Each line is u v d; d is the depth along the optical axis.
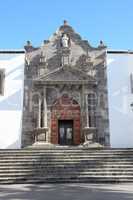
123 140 29.08
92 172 20.23
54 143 30.16
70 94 31.08
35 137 29.50
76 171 20.59
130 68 30.67
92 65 31.34
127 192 14.82
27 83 30.73
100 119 30.00
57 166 21.20
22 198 13.09
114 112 29.81
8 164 21.52
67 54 31.53
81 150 24.77
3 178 19.36
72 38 32.31
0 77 30.17
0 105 29.50
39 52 31.73
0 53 30.78
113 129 29.36
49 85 30.94
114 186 17.31
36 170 20.67
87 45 32.00
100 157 22.95
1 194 14.41
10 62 30.62
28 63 31.31
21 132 29.11
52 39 32.16
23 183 18.97
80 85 30.97
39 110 30.16
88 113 30.36
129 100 29.95
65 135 30.55
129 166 21.16
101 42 31.95
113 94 30.22
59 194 14.20
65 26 32.59
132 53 31.17
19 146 28.67
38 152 24.06
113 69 30.81
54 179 19.34
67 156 23.06
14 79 30.27
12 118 29.27
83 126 30.17
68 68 30.88
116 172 20.22
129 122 29.52
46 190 15.70
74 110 30.92
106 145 29.11
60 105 31.02
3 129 28.97
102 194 14.13
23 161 22.05
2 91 29.77
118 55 31.12
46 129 29.70
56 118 30.77
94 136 29.61
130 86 30.25
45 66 31.23
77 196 13.54
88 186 17.30
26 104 30.12
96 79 30.81
